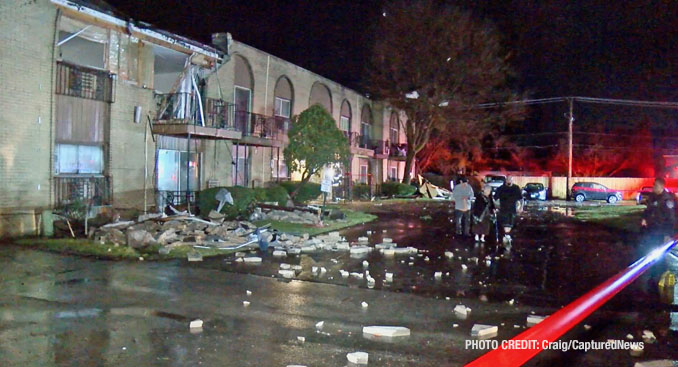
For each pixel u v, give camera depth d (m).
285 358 6.11
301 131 22.75
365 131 44.78
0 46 14.12
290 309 8.14
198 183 23.33
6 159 14.30
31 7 14.91
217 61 23.41
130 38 18.72
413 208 30.12
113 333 6.81
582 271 11.68
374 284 10.02
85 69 16.83
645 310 8.42
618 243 16.23
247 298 8.73
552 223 22.72
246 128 26.22
